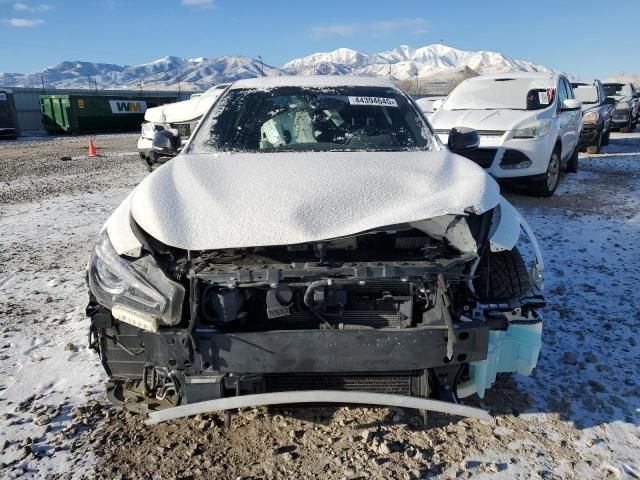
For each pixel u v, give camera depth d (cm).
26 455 252
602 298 422
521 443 256
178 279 232
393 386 248
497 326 249
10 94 2722
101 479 236
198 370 232
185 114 1037
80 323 397
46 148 2033
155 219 246
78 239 638
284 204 251
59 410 287
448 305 229
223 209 251
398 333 231
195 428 270
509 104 828
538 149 737
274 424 271
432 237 251
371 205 254
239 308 233
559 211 712
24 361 342
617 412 278
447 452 250
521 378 309
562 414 277
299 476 237
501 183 760
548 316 390
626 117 1966
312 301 233
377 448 253
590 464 242
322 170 288
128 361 260
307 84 409
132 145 2111
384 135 362
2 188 1023
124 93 4684
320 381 246
